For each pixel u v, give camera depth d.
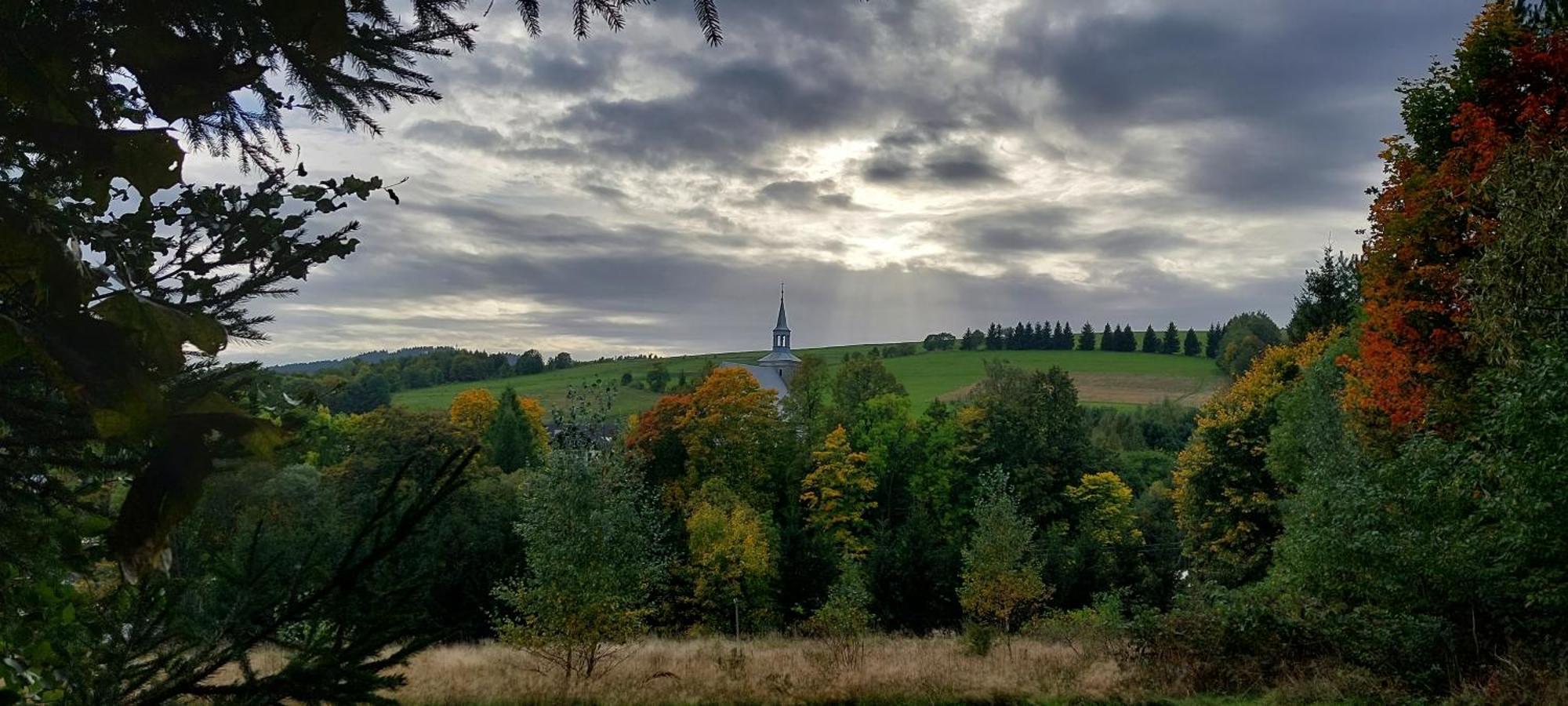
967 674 16.17
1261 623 15.60
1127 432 85.31
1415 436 15.39
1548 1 19.70
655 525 18.08
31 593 2.63
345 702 2.02
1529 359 13.58
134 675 2.16
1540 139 16.91
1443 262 23.39
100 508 3.00
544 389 116.38
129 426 2.13
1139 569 49.44
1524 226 14.32
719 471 50.69
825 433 59.84
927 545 41.19
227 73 2.33
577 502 17.00
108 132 2.28
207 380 2.79
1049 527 51.59
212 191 3.11
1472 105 22.50
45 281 2.11
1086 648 18.56
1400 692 13.60
